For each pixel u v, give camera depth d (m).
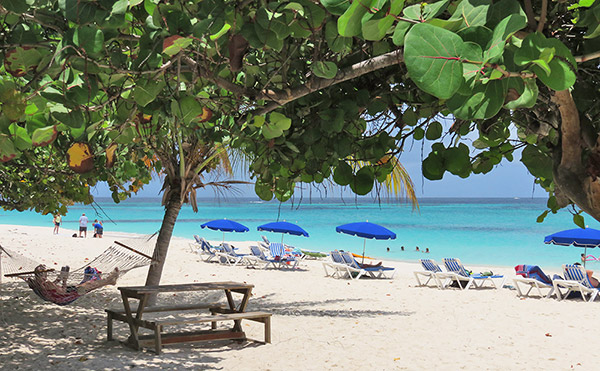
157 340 8.55
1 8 1.84
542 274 16.08
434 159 2.20
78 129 2.37
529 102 1.12
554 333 10.90
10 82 1.87
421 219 71.19
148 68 2.06
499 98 1.12
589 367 8.48
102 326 10.41
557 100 1.62
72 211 98.25
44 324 10.31
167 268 20.55
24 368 7.44
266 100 2.72
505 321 12.02
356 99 2.58
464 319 12.15
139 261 9.90
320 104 2.64
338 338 10.03
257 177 3.42
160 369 7.71
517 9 1.21
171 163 11.45
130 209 107.88
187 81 2.39
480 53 1.06
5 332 9.48
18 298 12.68
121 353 8.52
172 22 1.85
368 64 2.17
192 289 9.05
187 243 32.44
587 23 1.51
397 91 2.55
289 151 3.06
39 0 1.91
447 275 17.19
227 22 2.00
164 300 14.12
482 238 44.88
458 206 120.81
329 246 38.78
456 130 2.41
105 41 1.94
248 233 50.78
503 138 2.64
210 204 133.12
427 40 1.04
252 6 2.06
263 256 22.62
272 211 95.44
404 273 21.80
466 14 1.17
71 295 8.53
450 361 8.68
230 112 3.02
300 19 1.98
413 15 1.21
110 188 8.42
